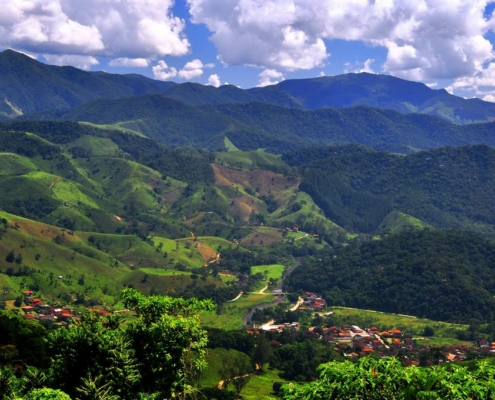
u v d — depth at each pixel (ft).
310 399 63.31
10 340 203.82
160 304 110.63
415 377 60.80
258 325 552.41
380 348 460.96
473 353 435.94
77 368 103.76
